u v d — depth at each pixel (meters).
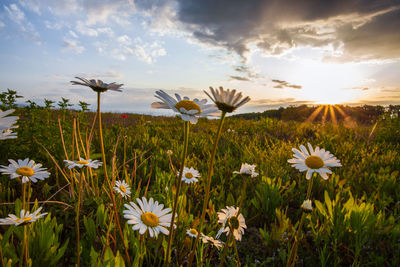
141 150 0.94
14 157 0.58
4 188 0.47
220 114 0.24
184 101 0.24
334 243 0.43
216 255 0.42
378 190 0.63
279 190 0.62
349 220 0.45
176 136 1.27
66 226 0.41
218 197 0.58
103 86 0.26
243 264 0.41
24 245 0.25
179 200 0.46
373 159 0.89
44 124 0.65
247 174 0.31
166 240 0.39
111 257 0.27
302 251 0.42
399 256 0.39
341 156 0.99
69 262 0.35
